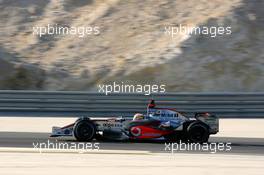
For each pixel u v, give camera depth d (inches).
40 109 3275.1
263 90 3818.9
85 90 3816.4
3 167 1587.1
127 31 4355.3
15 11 4722.0
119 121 2222.0
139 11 4537.4
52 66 4042.8
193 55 3964.1
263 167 1674.5
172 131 2220.7
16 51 4212.6
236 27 4148.6
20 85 3809.1
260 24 4249.5
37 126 2851.9
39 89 3828.7
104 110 3275.1
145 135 2212.1
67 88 3843.5
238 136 2564.0
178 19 4345.5
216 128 2220.7
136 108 3277.6
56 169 1568.7
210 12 4335.6
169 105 3287.4
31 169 1562.5
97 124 2202.3
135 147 2063.2
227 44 4052.7
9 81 3799.2
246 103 3380.9
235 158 1852.9
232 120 3324.3
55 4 4800.7
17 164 1646.2
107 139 2231.8
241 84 3831.2
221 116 3346.5
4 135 2397.9
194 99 3314.5
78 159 1761.8
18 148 1987.0
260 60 3981.3
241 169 1627.7
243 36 4104.3
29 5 4795.8
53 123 3009.4
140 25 4387.3
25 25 4571.9
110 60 4084.6
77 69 4030.5
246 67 3924.7
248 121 3289.9
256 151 2043.6
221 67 3902.6
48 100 3275.1
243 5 4340.6
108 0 4726.9
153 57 4008.4
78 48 4274.1
